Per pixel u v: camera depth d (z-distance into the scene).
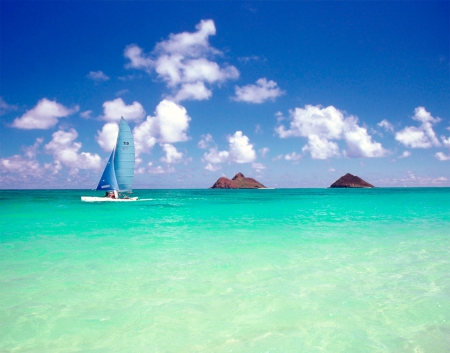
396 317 5.66
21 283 7.61
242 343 4.85
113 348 4.76
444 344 4.76
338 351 4.57
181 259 9.86
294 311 5.94
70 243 12.55
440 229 15.95
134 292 6.99
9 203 40.00
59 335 5.14
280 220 20.81
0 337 5.09
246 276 8.08
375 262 9.34
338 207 33.41
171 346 4.80
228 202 45.78
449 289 7.04
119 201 43.56
